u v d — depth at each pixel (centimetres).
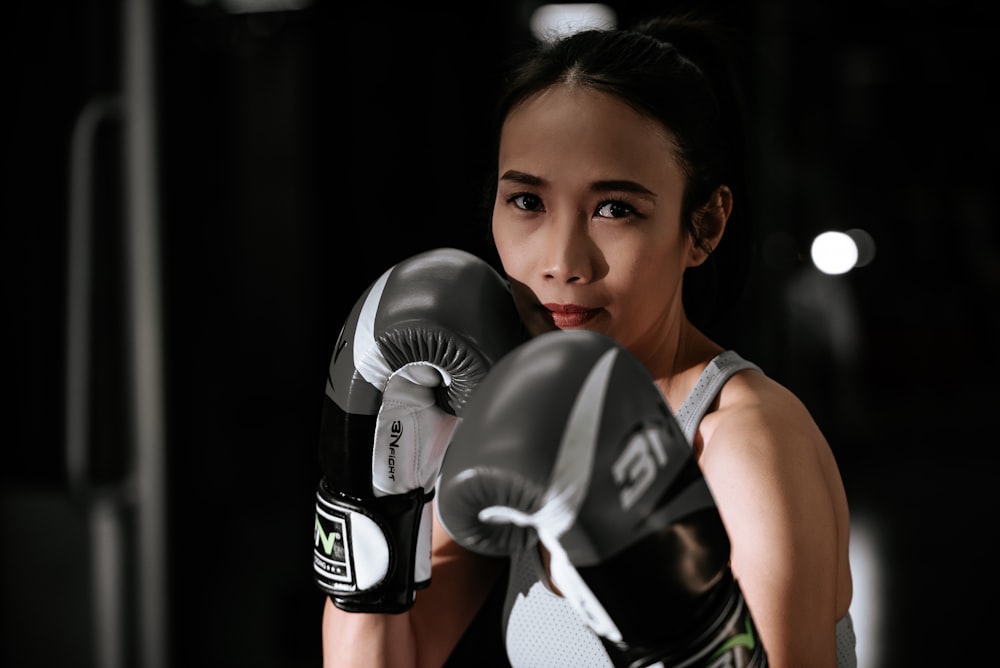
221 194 408
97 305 237
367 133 370
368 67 367
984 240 711
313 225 395
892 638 326
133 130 235
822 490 88
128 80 235
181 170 326
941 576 375
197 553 330
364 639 102
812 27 569
